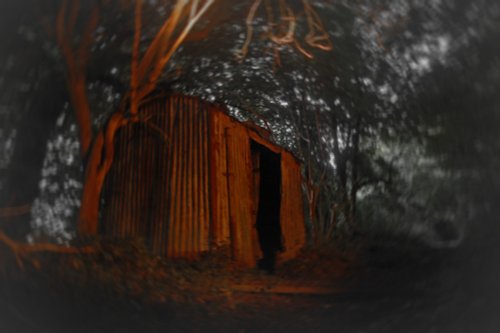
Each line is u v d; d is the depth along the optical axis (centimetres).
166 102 1102
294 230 1238
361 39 856
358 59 909
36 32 698
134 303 668
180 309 682
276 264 1070
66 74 805
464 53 703
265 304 746
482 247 660
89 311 605
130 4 790
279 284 884
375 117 993
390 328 574
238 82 1204
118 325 585
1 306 559
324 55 973
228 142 1151
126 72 937
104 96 929
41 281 655
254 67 1127
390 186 974
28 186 765
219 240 1078
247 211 1140
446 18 706
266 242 1212
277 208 1273
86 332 550
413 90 845
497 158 669
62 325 557
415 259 804
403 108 897
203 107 1134
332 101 1118
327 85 1085
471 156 720
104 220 1011
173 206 1059
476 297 577
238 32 944
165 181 1068
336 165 1176
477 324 532
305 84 1142
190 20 862
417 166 884
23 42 682
